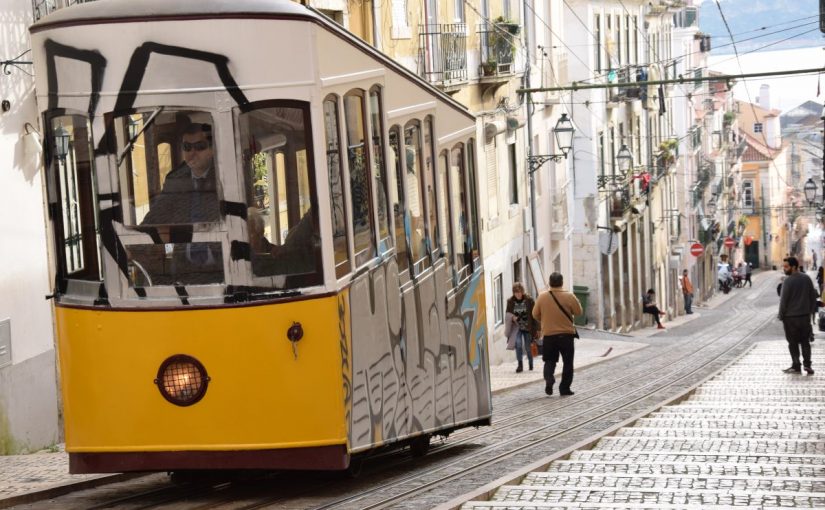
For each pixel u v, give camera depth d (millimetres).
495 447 17203
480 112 41281
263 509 11648
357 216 12312
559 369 35438
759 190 159625
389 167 13469
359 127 12539
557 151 55125
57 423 19891
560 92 55625
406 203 14102
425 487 13031
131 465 11609
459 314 16516
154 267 11398
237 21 11219
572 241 61000
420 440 16141
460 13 39469
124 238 11406
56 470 15047
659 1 83562
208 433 11406
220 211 11258
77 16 11398
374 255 12812
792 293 27297
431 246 15203
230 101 11219
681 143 98750
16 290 18797
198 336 11336
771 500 10586
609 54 66875
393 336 13352
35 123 19422
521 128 47531
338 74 11945
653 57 82750
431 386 14977
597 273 61281
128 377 11484
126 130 11320
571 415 21438
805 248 170750
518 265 47312
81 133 11461
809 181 72125
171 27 11227
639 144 76000
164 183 11320
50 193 11742
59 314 11734
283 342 11367
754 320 74562
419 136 14828
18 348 18734
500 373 34750
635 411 21781
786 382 25859
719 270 119062
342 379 11586
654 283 80188
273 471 13922
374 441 12570
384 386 12969
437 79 36438
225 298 11305
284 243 11375
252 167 11273
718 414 19344
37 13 19453
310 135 11383
